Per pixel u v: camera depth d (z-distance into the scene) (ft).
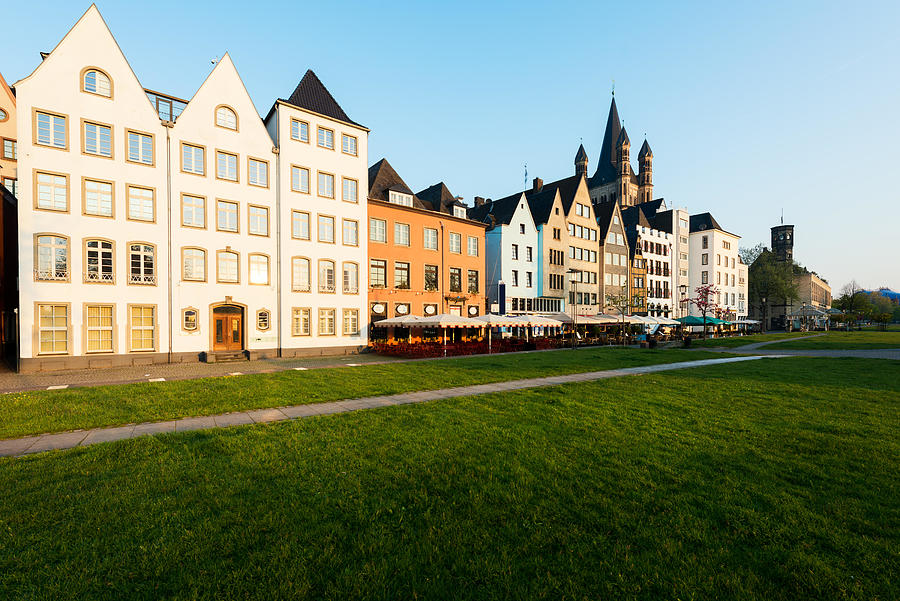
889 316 250.78
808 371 57.36
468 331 119.34
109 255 68.85
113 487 18.04
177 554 13.15
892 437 25.45
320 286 91.25
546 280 146.51
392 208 105.91
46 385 46.52
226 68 81.66
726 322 162.20
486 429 27.37
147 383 45.85
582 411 32.68
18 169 62.23
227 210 80.79
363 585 11.73
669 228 214.69
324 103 96.73
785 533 14.48
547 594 11.51
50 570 12.39
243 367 65.26
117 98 70.08
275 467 20.48
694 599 11.30
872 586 11.73
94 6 68.80
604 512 15.96
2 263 70.23
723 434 26.13
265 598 11.25
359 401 37.52
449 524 15.01
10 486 18.16
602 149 348.79
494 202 161.38
